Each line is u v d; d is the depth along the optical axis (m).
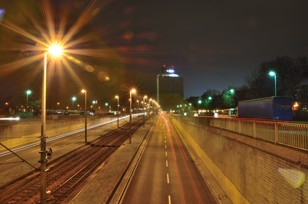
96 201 27.98
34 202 27.95
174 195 31.12
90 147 66.62
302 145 14.91
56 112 152.62
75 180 37.34
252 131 22.02
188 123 76.44
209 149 40.41
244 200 21.92
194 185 34.91
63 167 44.81
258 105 42.81
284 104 39.12
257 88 94.88
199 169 43.31
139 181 37.12
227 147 28.70
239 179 23.98
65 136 83.44
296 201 14.32
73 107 197.12
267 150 18.11
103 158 53.28
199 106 183.00
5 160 45.94
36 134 66.00
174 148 65.56
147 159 52.25
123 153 56.66
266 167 18.05
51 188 33.44
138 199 30.05
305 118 55.22
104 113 199.88
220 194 28.91
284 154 15.80
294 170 14.56
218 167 33.41
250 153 21.11
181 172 41.91
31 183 33.97
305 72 86.75
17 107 127.12
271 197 17.22
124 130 106.62
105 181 35.31
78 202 27.77
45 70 19.59
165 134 95.62
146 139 82.62
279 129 17.30
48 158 19.52
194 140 60.22
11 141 55.31
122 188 33.66
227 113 111.12
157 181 37.03
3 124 53.09
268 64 90.38
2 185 32.16
